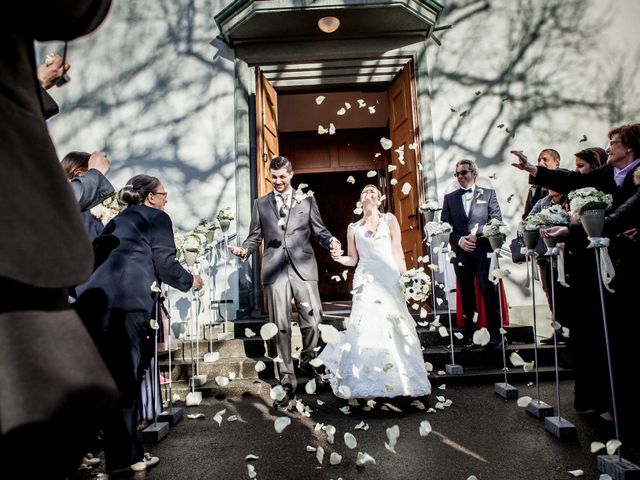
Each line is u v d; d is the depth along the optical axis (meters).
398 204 6.82
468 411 3.23
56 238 0.72
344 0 5.60
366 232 3.72
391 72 6.54
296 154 9.54
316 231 3.86
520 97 6.27
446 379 4.06
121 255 2.51
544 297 5.78
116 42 6.39
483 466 2.26
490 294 4.41
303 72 6.45
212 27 6.37
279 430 1.88
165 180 6.16
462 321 4.91
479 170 6.17
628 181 2.72
